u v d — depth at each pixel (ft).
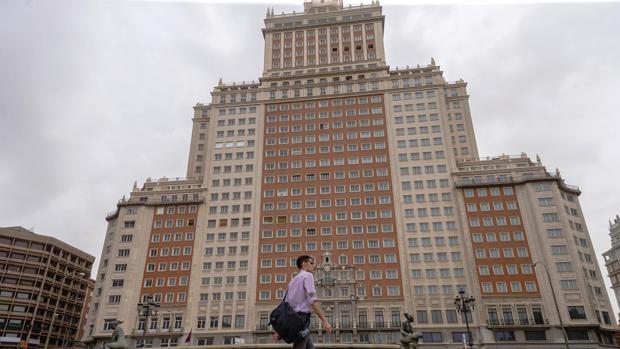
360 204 268.82
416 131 288.30
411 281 239.71
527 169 260.62
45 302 316.60
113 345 53.26
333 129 301.63
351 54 341.21
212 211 279.69
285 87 325.42
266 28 367.04
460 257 241.96
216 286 253.44
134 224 273.95
